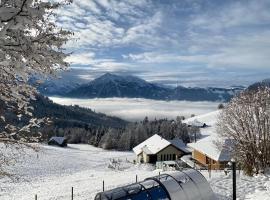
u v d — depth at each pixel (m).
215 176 33.72
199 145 63.81
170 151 87.38
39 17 5.21
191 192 21.59
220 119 39.44
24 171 64.69
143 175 46.88
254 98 34.50
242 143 33.84
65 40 5.65
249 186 28.69
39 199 34.44
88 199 31.09
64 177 59.53
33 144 8.34
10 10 4.95
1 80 6.23
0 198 37.44
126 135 153.62
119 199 18.00
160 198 19.12
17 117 7.45
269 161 33.06
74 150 130.88
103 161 97.69
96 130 181.62
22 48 5.27
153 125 172.25
